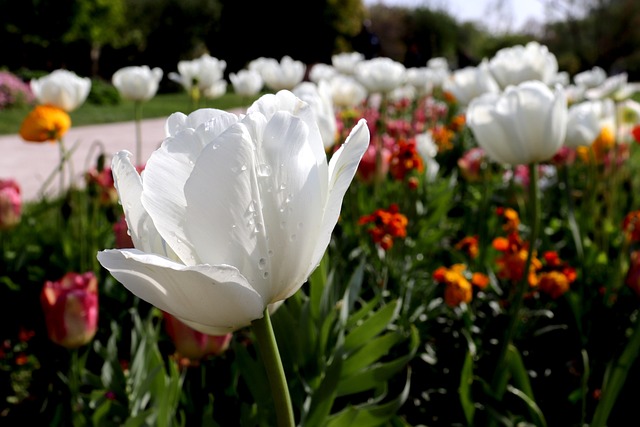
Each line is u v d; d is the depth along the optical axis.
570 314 2.48
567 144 2.87
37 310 2.83
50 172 8.32
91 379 1.94
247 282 0.75
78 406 1.82
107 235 3.31
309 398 1.54
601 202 3.81
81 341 1.83
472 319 2.42
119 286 2.76
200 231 0.74
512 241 2.31
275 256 0.77
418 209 3.68
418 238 3.26
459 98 3.93
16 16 25.80
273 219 0.76
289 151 0.75
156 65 33.06
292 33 30.16
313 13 29.77
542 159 1.87
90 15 27.56
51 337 1.82
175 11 32.69
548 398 2.28
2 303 2.83
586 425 2.04
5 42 26.61
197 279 0.72
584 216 3.52
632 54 32.94
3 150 10.60
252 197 0.74
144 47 33.12
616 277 2.76
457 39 41.00
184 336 1.76
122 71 4.36
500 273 2.39
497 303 2.59
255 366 1.52
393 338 1.56
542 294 2.65
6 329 2.87
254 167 0.74
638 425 2.17
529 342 2.40
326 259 1.80
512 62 3.19
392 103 8.73
